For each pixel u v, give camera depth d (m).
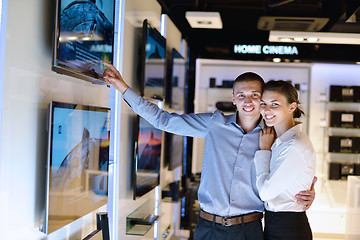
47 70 2.19
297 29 6.44
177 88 5.62
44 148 2.18
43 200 2.20
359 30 6.48
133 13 3.66
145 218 3.86
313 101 7.07
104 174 2.87
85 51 2.44
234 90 2.47
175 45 5.96
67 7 2.16
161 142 4.67
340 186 6.92
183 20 6.39
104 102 3.12
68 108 2.25
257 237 2.48
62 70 2.21
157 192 4.88
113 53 3.04
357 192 5.24
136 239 3.89
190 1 5.65
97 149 2.71
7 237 1.86
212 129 2.54
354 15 3.99
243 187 2.46
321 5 5.70
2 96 1.80
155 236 4.77
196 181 6.43
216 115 2.56
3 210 1.83
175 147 5.56
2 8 1.80
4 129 1.82
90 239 2.37
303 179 2.29
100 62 2.72
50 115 2.05
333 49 6.92
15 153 1.91
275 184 2.28
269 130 2.42
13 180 1.90
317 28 6.27
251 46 7.07
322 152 6.98
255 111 2.42
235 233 2.45
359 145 6.84
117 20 3.34
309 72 7.17
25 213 2.02
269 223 2.40
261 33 7.05
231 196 2.45
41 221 2.19
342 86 6.88
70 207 2.31
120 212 3.40
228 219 2.45
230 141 2.50
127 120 3.61
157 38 4.17
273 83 2.31
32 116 2.05
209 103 7.32
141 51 3.80
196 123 2.55
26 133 2.00
